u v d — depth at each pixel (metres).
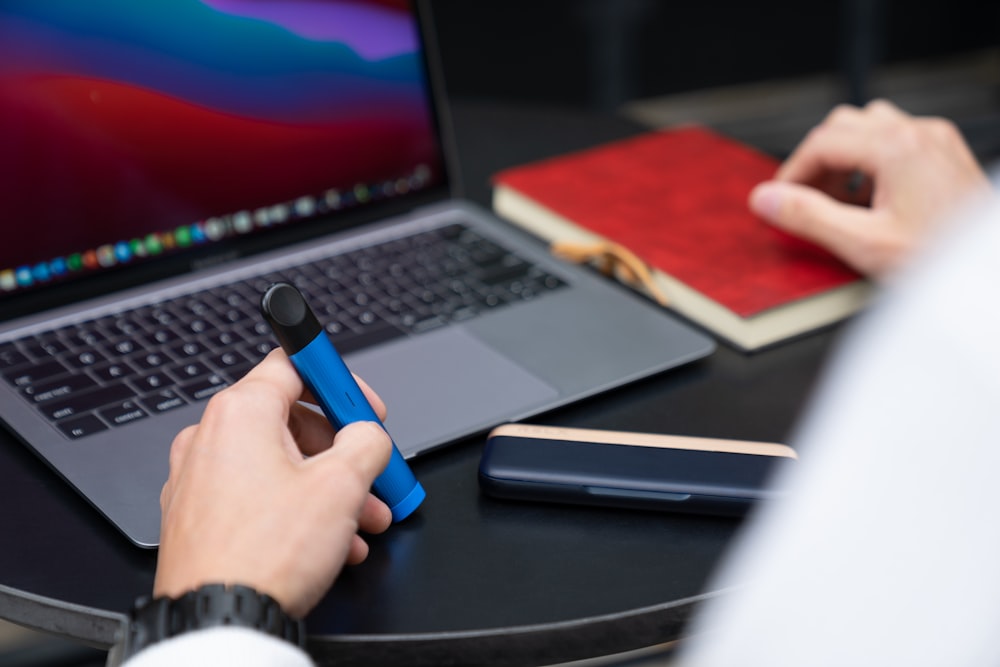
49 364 0.71
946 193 0.83
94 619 0.52
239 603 0.46
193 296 0.81
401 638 0.51
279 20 0.87
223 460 0.51
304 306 0.56
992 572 0.47
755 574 0.53
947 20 3.92
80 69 0.78
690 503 0.59
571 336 0.76
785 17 3.69
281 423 0.54
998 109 3.57
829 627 0.48
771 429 0.68
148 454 0.63
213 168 0.85
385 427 0.65
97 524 0.59
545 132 1.24
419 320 0.78
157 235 0.82
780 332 0.79
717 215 0.94
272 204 0.88
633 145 1.10
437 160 0.96
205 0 0.84
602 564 0.56
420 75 0.94
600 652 0.52
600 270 0.90
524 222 0.99
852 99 3.09
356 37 0.91
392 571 0.55
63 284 0.79
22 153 0.76
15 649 1.16
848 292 0.82
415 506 0.59
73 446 0.63
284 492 0.49
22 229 0.77
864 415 0.57
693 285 0.81
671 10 3.56
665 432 0.67
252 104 0.86
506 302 0.81
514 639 0.51
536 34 3.41
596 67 3.32
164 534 0.50
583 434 0.63
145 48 0.81
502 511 0.60
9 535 0.58
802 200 0.84
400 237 0.91
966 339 0.50
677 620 0.53
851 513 0.53
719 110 3.66
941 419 0.52
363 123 0.91
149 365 0.71
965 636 0.46
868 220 0.83
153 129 0.82
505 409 0.67
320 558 0.49
